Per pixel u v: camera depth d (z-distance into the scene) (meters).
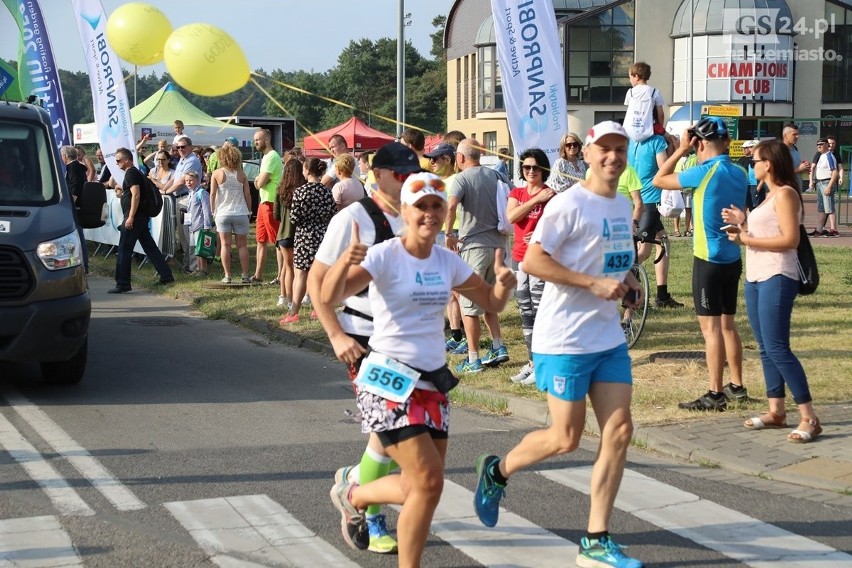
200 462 7.44
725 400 8.61
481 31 60.62
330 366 11.19
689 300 14.65
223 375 10.67
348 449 7.82
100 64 17.50
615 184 5.56
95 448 7.80
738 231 7.72
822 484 6.82
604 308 5.46
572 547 5.75
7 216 9.45
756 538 5.89
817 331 12.13
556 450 5.53
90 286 18.27
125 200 17.30
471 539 5.88
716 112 38.47
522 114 11.66
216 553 5.64
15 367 10.91
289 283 14.36
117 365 11.19
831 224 26.03
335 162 12.84
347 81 85.19
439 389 4.95
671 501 6.57
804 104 59.84
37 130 10.59
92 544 5.76
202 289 16.84
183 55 6.50
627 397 5.43
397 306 4.95
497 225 10.39
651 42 58.31
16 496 6.62
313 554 5.65
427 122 87.06
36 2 18.27
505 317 13.40
